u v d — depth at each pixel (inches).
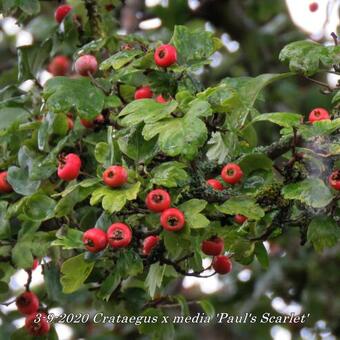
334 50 234.5
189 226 206.4
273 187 222.7
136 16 389.1
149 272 235.5
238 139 237.3
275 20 455.5
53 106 225.6
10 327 394.0
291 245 414.6
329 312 408.5
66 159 218.8
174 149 200.5
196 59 233.1
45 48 278.7
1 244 236.5
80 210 235.1
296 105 434.9
